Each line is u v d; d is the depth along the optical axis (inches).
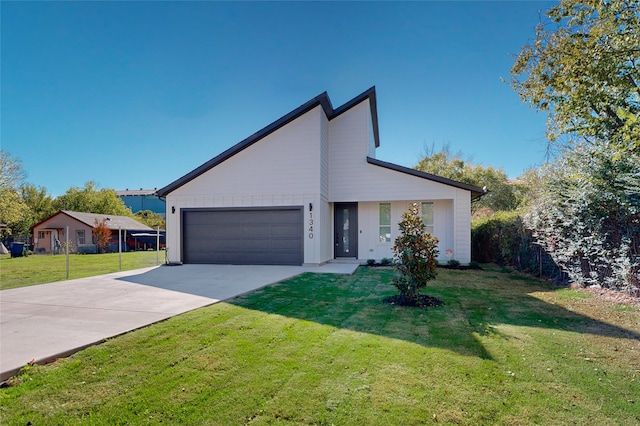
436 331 178.7
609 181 267.7
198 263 508.4
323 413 101.0
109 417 98.9
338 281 341.7
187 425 95.3
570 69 249.8
